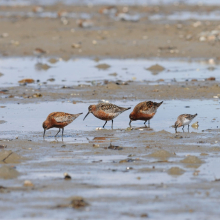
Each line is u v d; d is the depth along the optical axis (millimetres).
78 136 14008
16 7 57906
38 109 17766
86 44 32906
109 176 10117
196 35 34281
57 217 7988
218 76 23953
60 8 56031
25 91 21188
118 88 21359
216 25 38125
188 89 20891
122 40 33625
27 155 11898
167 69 26234
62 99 19562
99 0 63781
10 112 17328
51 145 12875
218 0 60688
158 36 34344
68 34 35906
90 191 9195
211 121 15648
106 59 29594
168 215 8008
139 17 46906
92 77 24391
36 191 9242
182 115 14461
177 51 30688
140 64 27828
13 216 8047
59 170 10617
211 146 12484
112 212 8156
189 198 8758
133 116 15445
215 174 10180
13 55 31000
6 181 9891
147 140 13266
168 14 49500
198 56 29500
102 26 40031
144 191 9164
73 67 27375
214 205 8406
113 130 14742
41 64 27953
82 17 46875
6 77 24703
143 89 21125
